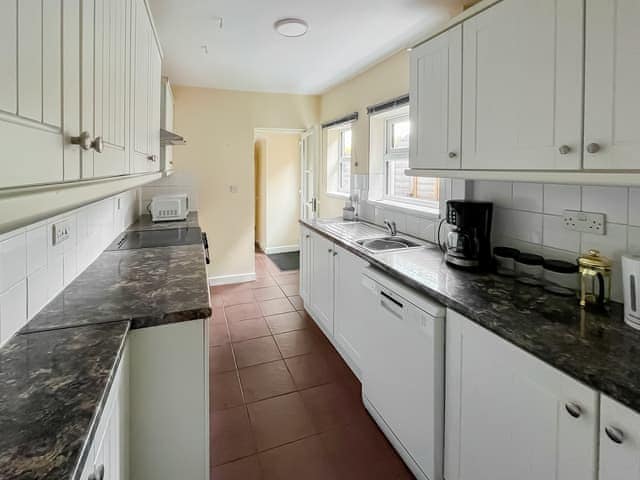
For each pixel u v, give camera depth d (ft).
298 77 11.98
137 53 4.87
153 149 6.70
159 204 11.16
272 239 20.31
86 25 2.55
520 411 3.62
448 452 4.72
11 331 3.42
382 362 6.10
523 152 4.43
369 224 10.85
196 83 12.87
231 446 6.00
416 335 5.08
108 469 2.90
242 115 14.12
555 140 4.02
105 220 7.31
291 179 20.43
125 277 5.41
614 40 3.42
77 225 5.39
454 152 5.63
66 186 2.19
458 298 4.61
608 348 3.36
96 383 2.76
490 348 3.96
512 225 5.94
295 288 14.17
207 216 14.17
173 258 6.63
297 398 7.29
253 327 10.58
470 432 4.32
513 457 3.73
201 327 4.15
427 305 4.84
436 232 8.07
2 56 1.45
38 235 4.00
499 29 4.73
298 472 5.50
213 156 13.96
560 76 3.94
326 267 9.42
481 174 5.12
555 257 5.27
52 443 2.14
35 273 3.92
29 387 2.69
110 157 3.22
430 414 4.85
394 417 5.80
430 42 6.14
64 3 2.14
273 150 19.90
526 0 4.32
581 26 3.70
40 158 1.80
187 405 4.19
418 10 7.13
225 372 8.22
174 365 4.10
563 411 3.19
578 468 3.10
